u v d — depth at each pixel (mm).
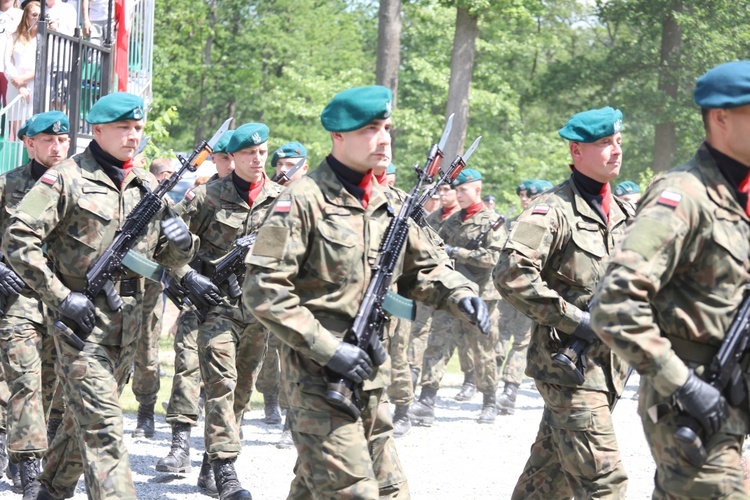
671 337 4887
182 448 9883
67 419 7422
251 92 54469
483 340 14086
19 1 16656
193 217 9516
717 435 4734
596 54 53094
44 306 8805
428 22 47406
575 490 6641
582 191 6934
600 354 6625
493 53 49531
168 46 54594
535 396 17406
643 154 49625
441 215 15094
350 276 5609
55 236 7355
